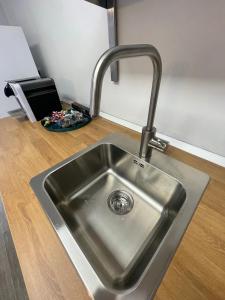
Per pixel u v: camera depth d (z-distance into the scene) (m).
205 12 0.46
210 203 0.50
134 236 0.58
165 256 0.38
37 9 1.06
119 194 0.73
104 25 0.72
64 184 0.71
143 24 0.59
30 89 1.00
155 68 0.46
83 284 0.35
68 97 1.31
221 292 0.33
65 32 0.95
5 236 1.49
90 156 0.77
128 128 0.91
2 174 0.66
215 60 0.50
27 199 0.55
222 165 0.62
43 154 0.77
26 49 1.31
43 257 0.40
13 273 1.29
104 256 0.53
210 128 0.61
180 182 0.57
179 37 0.53
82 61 0.97
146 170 0.68
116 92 0.87
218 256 0.38
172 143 0.74
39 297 0.34
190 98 0.61
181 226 0.44
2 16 1.71
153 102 0.54
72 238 0.43
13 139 0.89
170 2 0.50
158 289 0.34
